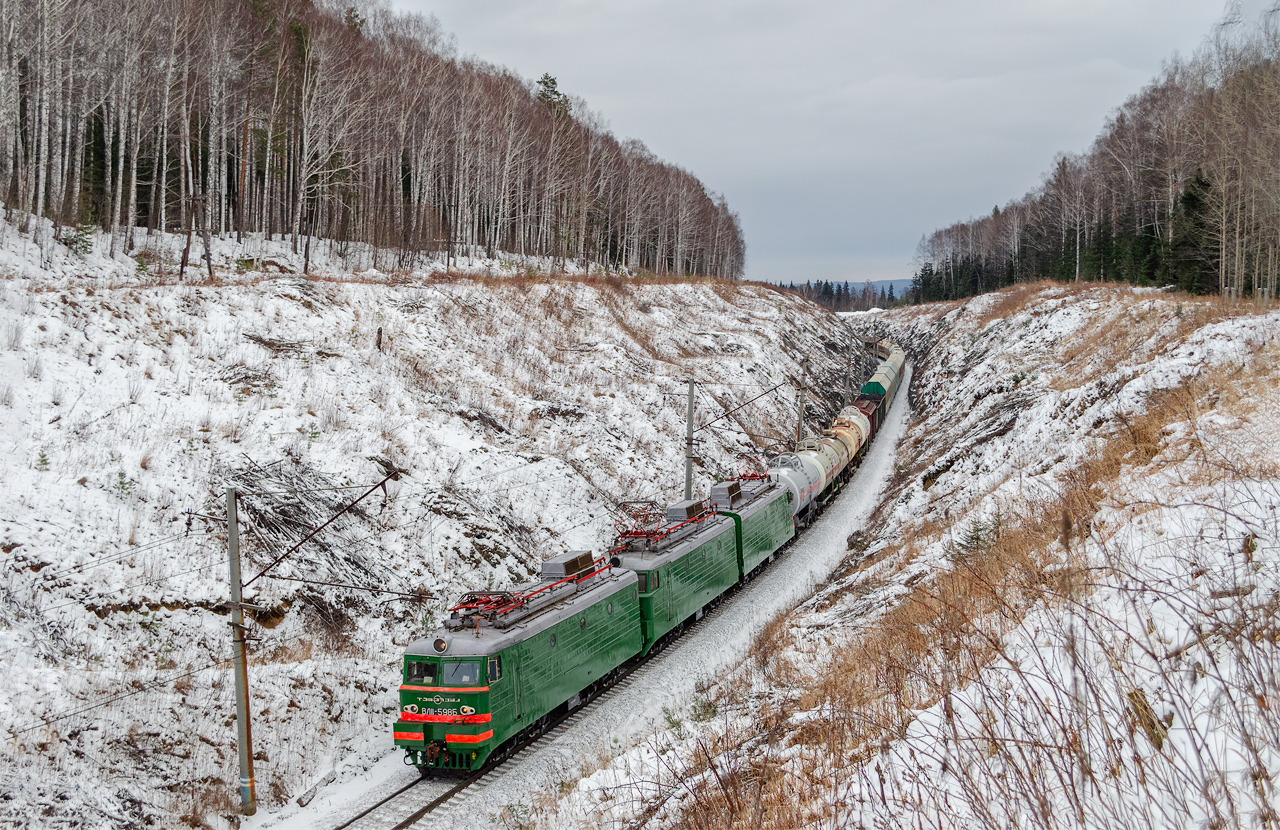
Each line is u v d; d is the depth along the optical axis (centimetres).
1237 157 4700
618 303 5584
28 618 1558
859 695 1294
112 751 1401
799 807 948
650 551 2267
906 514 3322
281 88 5288
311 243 5528
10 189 4088
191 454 2156
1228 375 2039
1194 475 1307
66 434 2012
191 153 5359
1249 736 534
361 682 1878
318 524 2181
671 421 4109
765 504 3030
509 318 4334
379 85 5697
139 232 4603
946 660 1062
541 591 1800
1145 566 933
